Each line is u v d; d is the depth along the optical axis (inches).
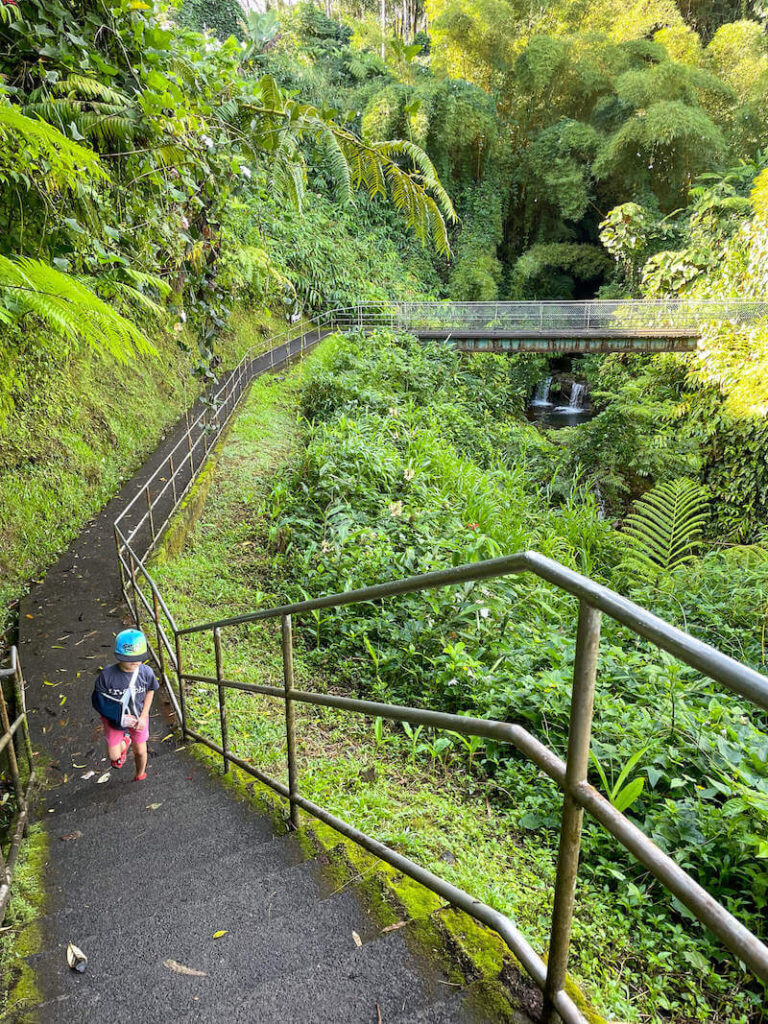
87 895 92.1
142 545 266.5
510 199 1192.2
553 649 170.2
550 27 1157.1
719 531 494.9
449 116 1000.9
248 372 564.4
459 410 529.3
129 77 177.8
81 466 305.4
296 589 237.0
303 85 932.0
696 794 119.8
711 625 222.2
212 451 375.9
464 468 346.0
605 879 107.3
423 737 151.7
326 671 192.1
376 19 1422.2
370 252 991.0
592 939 89.4
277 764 136.9
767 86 912.9
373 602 212.2
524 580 243.0
